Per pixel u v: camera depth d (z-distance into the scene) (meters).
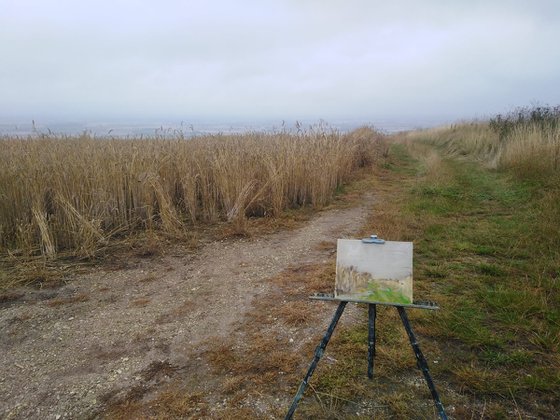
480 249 5.46
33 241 5.99
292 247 6.13
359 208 8.55
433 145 23.67
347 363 3.16
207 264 5.51
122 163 7.29
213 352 3.42
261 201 7.93
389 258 2.41
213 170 7.90
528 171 9.64
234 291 4.62
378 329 3.58
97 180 6.64
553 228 5.85
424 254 5.45
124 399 2.88
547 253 5.18
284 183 8.29
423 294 4.25
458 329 3.53
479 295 4.13
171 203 7.27
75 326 3.91
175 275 5.15
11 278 4.88
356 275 2.42
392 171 13.72
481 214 7.46
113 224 6.79
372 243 2.46
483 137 16.55
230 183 7.61
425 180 11.15
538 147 10.54
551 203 7.09
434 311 3.81
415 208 7.98
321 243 6.23
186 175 7.53
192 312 4.16
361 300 2.38
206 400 2.85
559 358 3.11
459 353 3.26
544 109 15.17
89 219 6.37
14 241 5.93
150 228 6.37
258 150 8.70
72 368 3.26
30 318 4.06
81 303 4.39
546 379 2.89
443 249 5.54
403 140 28.59
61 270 5.22
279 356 3.30
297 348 3.43
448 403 2.72
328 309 4.08
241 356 3.35
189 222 7.46
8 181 6.16
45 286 4.79
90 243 5.70
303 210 8.39
